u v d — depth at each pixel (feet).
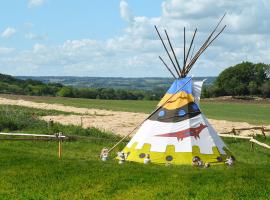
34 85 356.18
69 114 141.49
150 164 49.90
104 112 158.71
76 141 72.64
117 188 39.29
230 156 52.80
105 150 54.44
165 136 52.21
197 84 56.18
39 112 139.03
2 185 40.11
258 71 324.80
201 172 44.60
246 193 37.63
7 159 48.55
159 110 54.54
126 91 337.72
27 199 36.47
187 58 56.39
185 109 53.47
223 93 322.34
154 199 36.14
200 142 51.72
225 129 110.01
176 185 39.86
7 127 85.61
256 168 46.52
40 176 42.78
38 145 67.10
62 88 316.60
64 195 37.42
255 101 274.57
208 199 35.99
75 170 44.88
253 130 101.55
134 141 54.24
